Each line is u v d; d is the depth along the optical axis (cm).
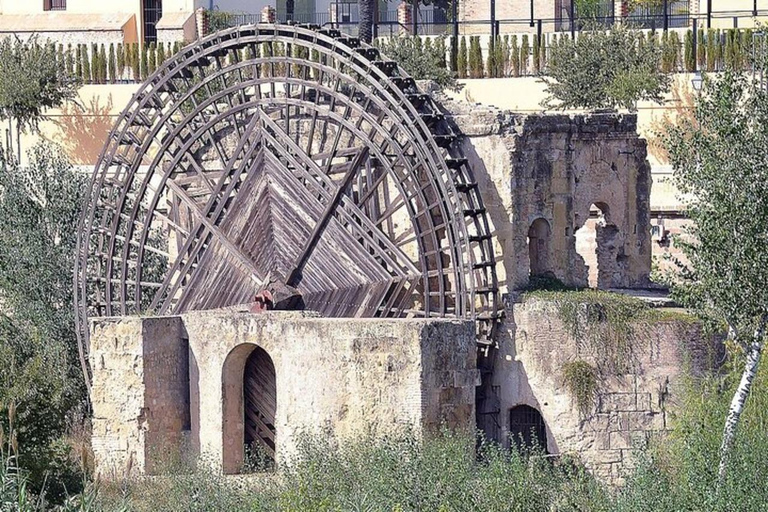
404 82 11581
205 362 11188
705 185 9362
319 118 11844
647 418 10869
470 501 8950
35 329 12775
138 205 12369
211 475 10288
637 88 14312
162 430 11212
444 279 11225
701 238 9362
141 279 12444
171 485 10331
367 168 11531
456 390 10544
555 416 10944
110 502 10062
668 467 9788
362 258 11438
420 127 11212
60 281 12975
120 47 16325
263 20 17825
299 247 11669
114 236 12431
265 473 10719
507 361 11100
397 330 10412
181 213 12319
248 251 11850
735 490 8731
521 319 11044
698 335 10838
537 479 9281
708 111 9425
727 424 9350
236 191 12012
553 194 11512
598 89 14675
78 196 13250
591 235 13725
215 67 14362
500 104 15175
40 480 9781
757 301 9300
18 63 15925
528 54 15475
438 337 10450
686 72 14725
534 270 11544
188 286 12044
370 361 10481
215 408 11138
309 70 13475
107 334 11225
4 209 13212
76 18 17962
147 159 14700
